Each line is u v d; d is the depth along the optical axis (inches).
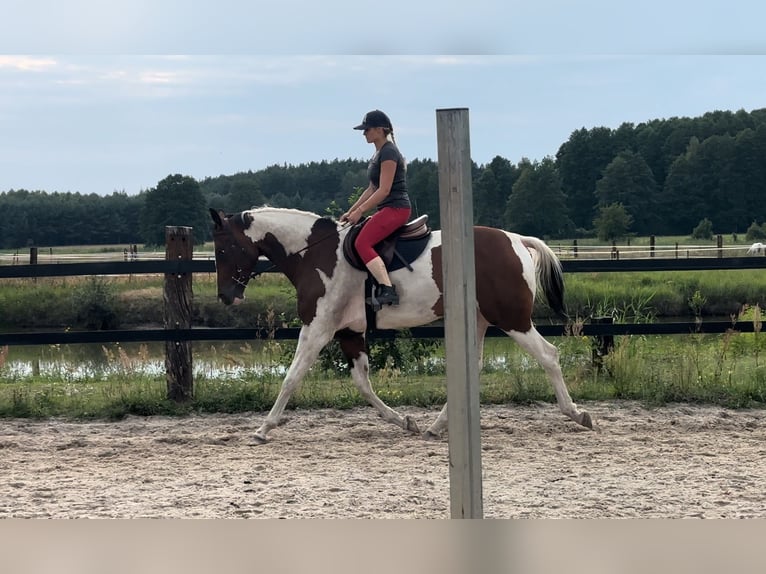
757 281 823.7
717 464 233.1
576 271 341.7
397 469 232.1
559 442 261.4
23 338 325.7
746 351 387.9
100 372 424.5
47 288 865.5
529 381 337.1
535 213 2268.7
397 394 327.9
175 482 219.5
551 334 339.3
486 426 284.2
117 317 839.7
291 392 270.8
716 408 313.0
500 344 497.4
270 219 274.8
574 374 345.4
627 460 238.5
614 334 339.9
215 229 279.1
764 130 2507.4
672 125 2783.0
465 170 126.6
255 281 784.9
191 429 289.6
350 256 263.9
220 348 543.5
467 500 131.9
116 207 2564.0
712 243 1791.3
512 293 264.2
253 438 269.6
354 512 187.8
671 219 2544.3
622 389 331.6
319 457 248.1
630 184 2522.1
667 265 340.8
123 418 310.5
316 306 268.5
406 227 265.6
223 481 220.1
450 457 133.0
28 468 237.0
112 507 194.5
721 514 184.2
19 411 313.7
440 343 392.5
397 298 259.9
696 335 403.2
